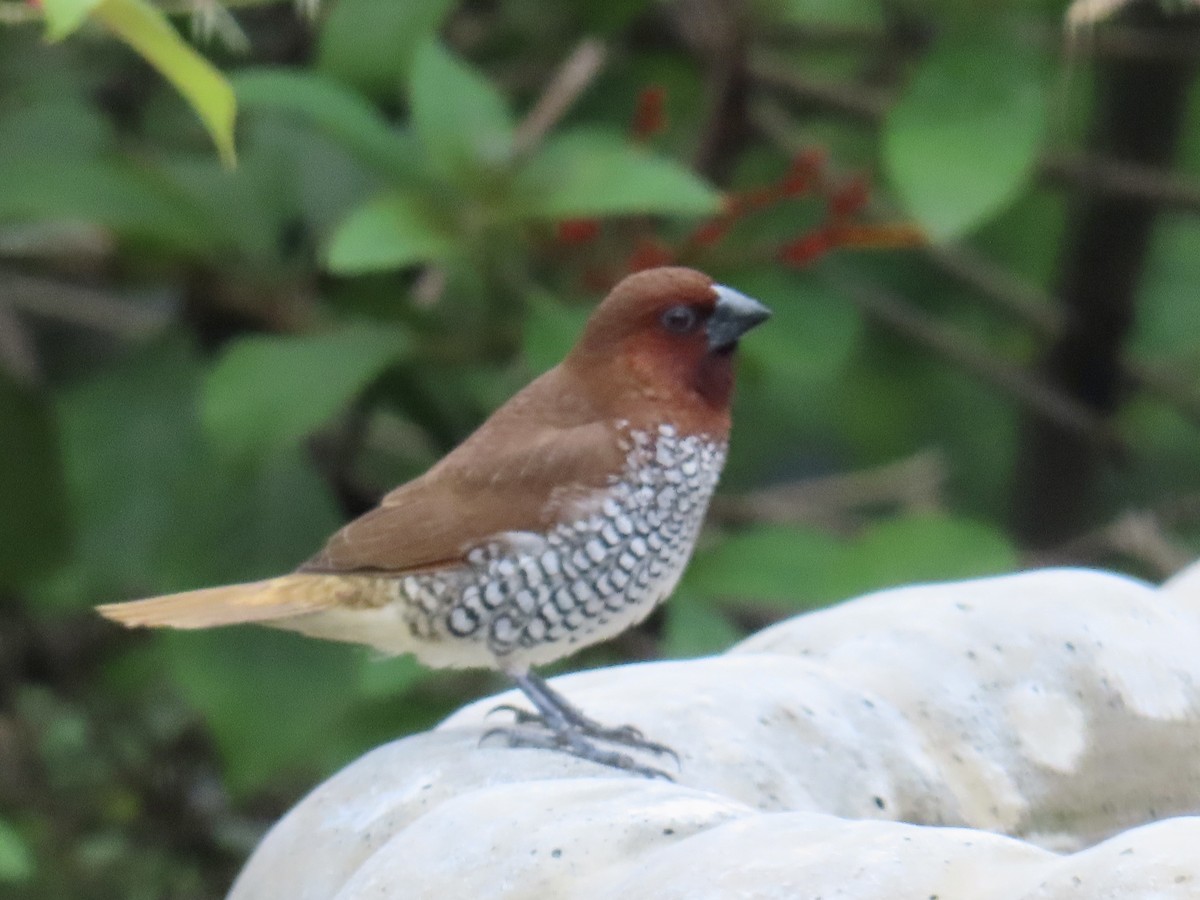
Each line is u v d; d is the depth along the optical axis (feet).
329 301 33.78
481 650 24.47
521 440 24.71
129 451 33.76
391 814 19.22
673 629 31.65
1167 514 43.91
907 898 14.30
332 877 18.99
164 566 32.96
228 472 32.50
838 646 23.16
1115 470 50.21
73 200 31.30
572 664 37.88
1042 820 22.27
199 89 16.90
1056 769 22.39
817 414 46.75
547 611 24.52
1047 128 39.32
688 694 21.83
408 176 29.91
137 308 40.98
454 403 34.09
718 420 25.58
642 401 25.02
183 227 32.07
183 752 39.96
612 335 25.31
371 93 32.35
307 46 38.73
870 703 22.03
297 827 19.77
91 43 38.04
